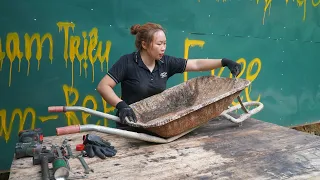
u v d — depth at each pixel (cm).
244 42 337
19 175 142
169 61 233
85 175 142
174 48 302
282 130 204
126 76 220
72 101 268
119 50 280
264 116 365
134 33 223
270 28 350
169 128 179
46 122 262
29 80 252
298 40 371
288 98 378
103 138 196
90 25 266
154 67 226
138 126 179
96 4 266
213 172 145
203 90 229
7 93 246
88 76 271
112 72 212
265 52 352
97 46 271
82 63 267
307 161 156
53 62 257
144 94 223
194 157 163
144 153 170
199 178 139
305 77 386
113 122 288
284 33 360
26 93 252
